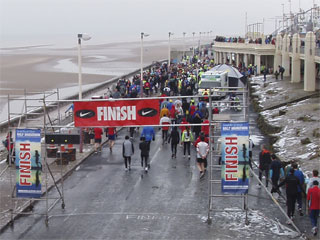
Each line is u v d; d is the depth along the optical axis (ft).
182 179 65.16
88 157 78.18
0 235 46.96
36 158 50.75
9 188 61.46
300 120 94.73
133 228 48.24
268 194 53.42
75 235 46.70
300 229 47.03
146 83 147.13
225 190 49.98
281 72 162.20
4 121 124.47
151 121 51.62
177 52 361.92
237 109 115.55
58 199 56.24
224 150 49.62
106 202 56.18
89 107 52.06
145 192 59.72
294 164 51.08
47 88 222.07
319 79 146.72
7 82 249.55
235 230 47.39
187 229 47.80
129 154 69.51
